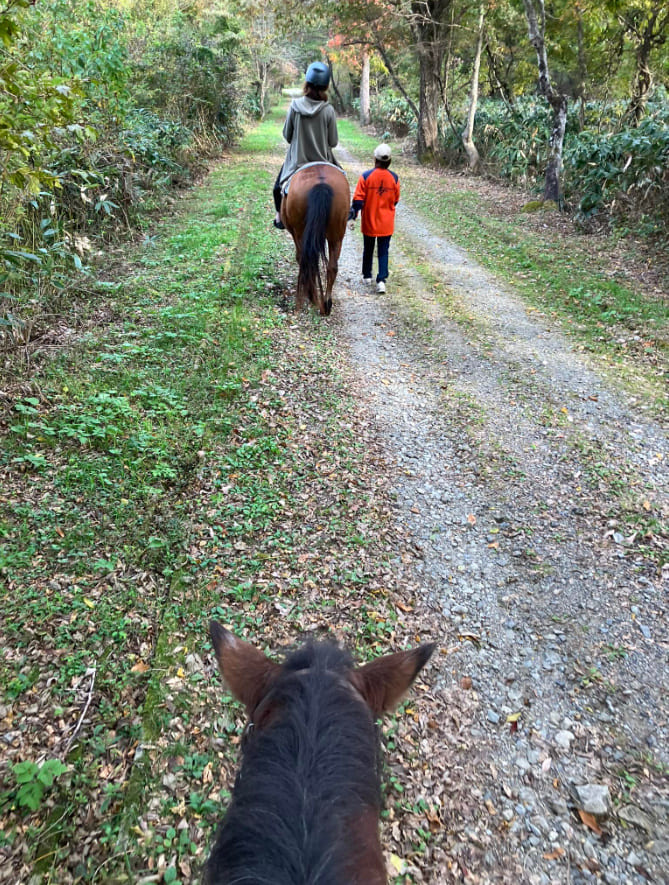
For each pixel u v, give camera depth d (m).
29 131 4.63
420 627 3.71
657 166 11.51
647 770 2.97
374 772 1.41
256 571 3.94
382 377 6.64
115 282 8.30
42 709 3.00
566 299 8.92
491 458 5.32
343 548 4.21
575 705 3.29
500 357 7.18
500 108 21.98
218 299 7.86
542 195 15.40
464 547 4.37
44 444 4.75
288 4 20.59
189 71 17.64
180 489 4.57
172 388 5.78
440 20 20.42
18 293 7.11
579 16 16.70
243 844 1.19
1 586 3.58
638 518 4.58
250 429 5.31
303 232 7.38
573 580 4.09
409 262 10.75
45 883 2.38
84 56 8.16
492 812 2.77
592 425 5.82
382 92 38.47
